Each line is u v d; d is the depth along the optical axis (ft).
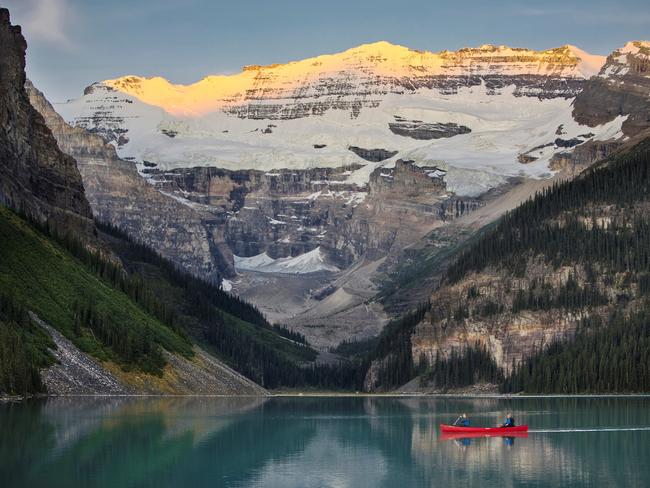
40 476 618.03
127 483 611.47
